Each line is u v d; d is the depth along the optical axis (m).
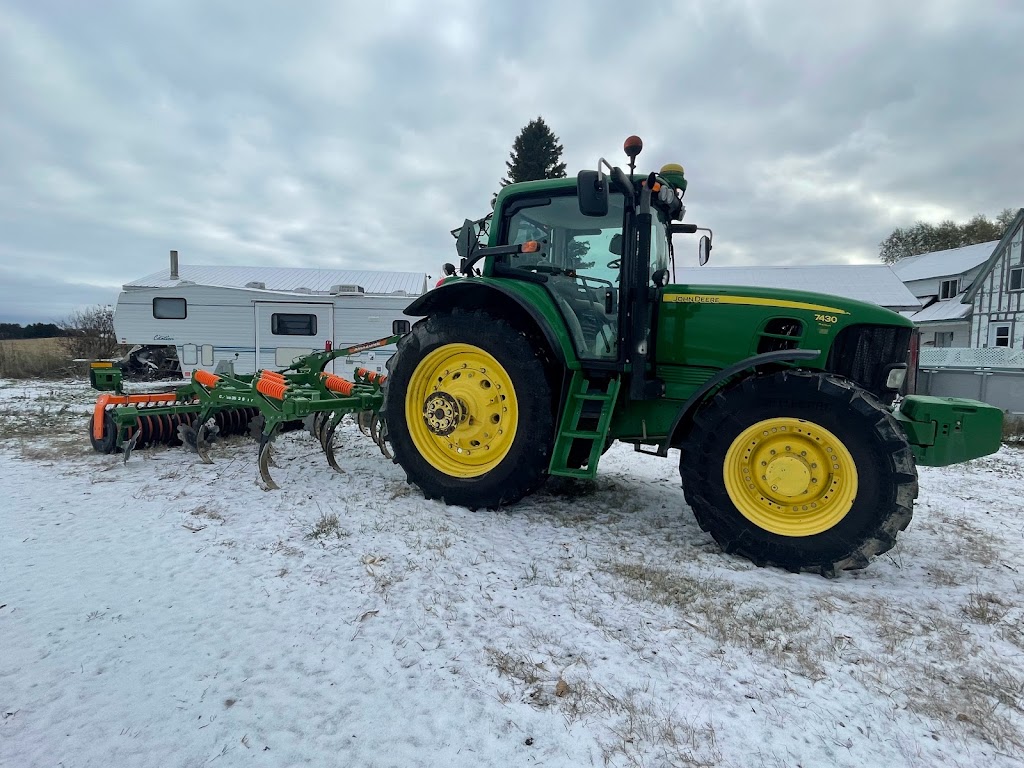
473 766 1.65
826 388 3.04
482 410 4.04
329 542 3.24
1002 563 3.35
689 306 3.70
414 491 4.32
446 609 2.52
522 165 31.44
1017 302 23.11
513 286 3.98
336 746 1.72
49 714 1.83
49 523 3.53
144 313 12.66
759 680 2.09
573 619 2.48
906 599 2.79
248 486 4.36
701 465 3.30
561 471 3.67
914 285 30.81
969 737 1.84
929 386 10.52
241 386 4.73
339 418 5.04
